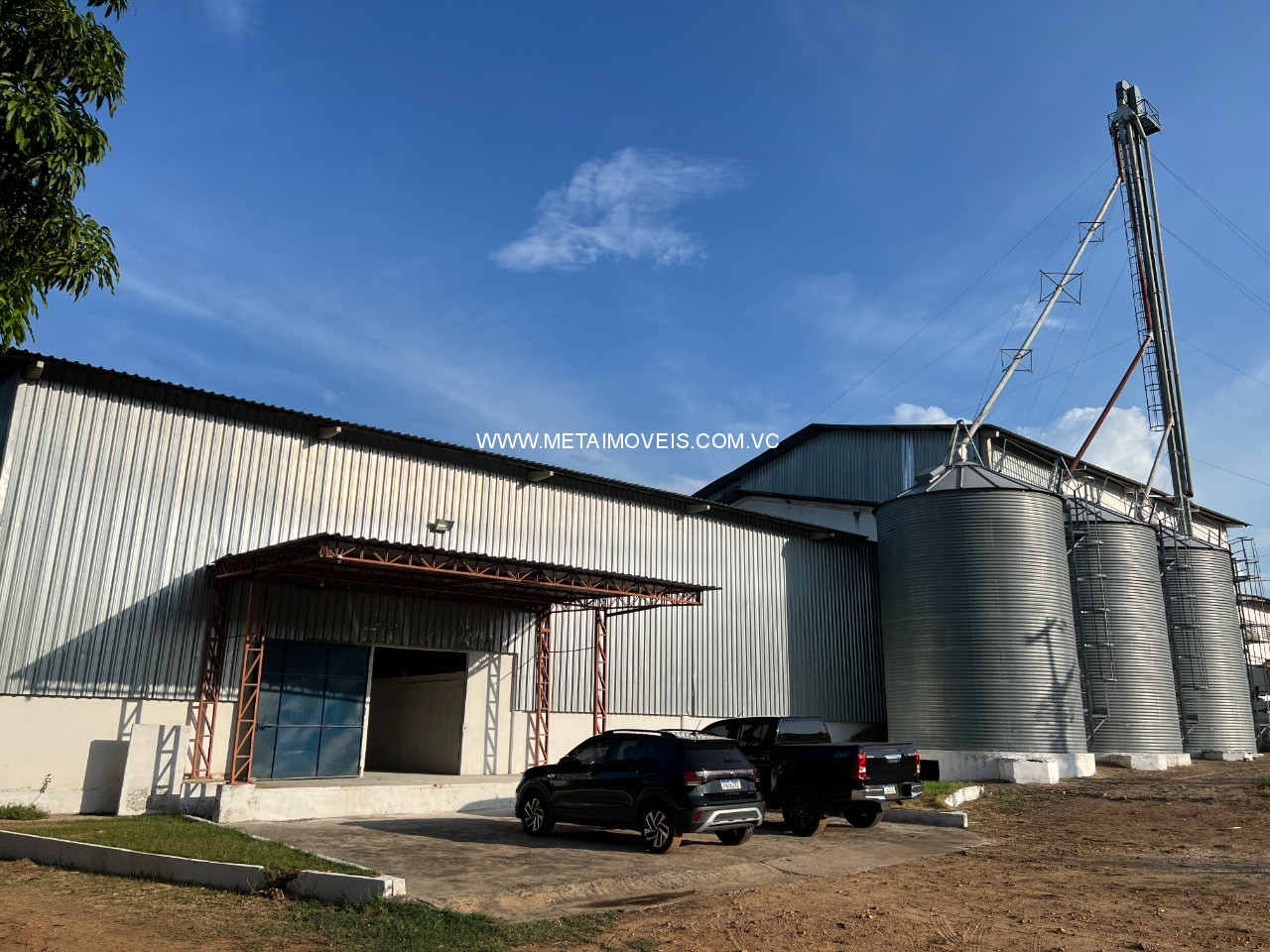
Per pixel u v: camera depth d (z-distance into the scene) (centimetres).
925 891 1041
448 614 2091
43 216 851
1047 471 3962
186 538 1739
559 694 2247
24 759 1505
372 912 880
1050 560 2650
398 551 1612
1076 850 1341
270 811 1497
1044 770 2264
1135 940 812
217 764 1706
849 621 3016
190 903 930
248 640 1652
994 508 2656
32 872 1085
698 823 1220
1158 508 4653
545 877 1062
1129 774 2494
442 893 963
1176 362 4003
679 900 988
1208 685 3294
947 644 2614
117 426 1694
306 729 1858
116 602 1638
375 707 2525
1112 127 4088
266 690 1811
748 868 1152
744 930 853
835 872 1165
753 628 2730
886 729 2995
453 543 2127
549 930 848
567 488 2380
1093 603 2922
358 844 1262
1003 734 2491
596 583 1925
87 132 861
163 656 1672
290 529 1878
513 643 2189
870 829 1532
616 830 1459
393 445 2072
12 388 1614
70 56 853
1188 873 1150
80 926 840
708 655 2592
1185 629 3359
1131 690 2833
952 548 2669
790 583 2878
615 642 2395
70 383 1653
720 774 1264
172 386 1742
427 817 1599
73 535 1611
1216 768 2750
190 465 1770
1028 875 1143
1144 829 1535
